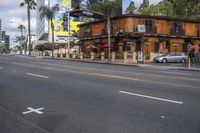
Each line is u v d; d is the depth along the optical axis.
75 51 72.75
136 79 17.48
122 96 11.81
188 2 85.62
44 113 9.26
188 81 16.81
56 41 120.19
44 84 15.61
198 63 41.12
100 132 7.20
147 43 52.38
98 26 59.38
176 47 55.44
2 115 9.15
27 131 7.46
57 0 123.50
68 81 16.59
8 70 23.97
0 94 12.84
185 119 8.27
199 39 57.66
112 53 49.25
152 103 10.40
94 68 26.17
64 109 9.72
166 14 84.12
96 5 62.09
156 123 7.89
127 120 8.23
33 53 90.94
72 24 118.44
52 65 29.61
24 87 14.72
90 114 8.99
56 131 7.39
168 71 26.53
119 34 52.28
